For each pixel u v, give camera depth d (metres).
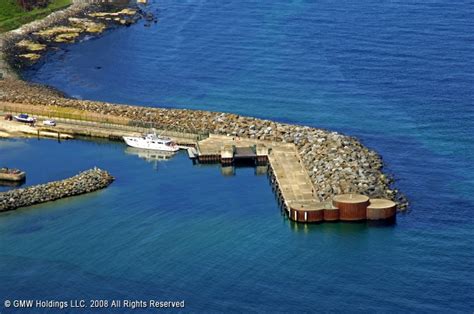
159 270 192.38
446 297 183.75
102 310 179.00
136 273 191.25
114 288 186.00
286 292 185.25
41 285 187.25
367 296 184.00
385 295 184.25
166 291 185.25
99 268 193.12
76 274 190.75
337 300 182.75
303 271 192.25
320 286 187.25
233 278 189.62
